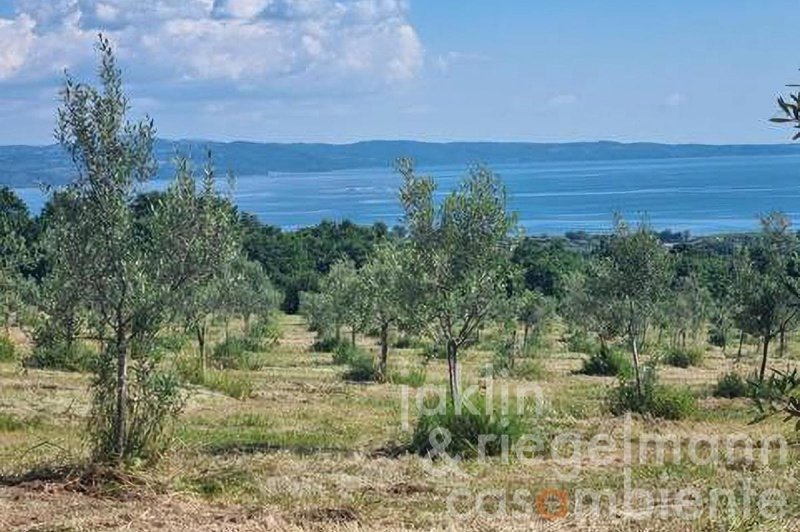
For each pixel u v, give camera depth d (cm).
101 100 1202
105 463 1174
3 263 2603
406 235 1727
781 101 467
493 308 1742
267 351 4344
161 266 1216
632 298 2189
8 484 1138
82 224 1198
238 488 1159
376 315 3148
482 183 1728
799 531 945
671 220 15850
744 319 2570
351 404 2362
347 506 1046
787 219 2481
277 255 7600
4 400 1975
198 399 2234
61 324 1220
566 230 14812
